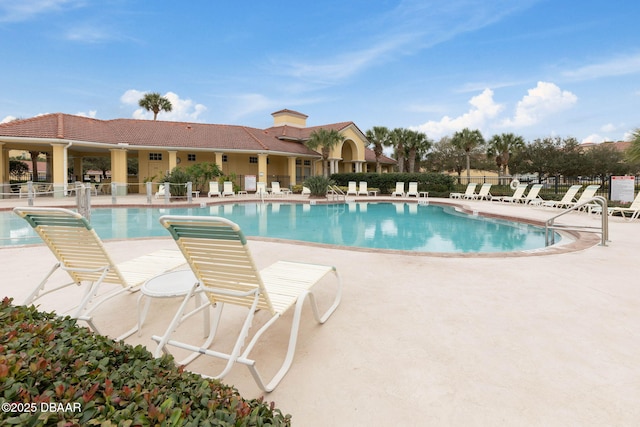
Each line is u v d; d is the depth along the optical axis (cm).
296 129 3697
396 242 1077
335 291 463
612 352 304
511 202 2097
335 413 232
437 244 1044
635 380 264
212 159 3036
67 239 359
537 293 454
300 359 298
